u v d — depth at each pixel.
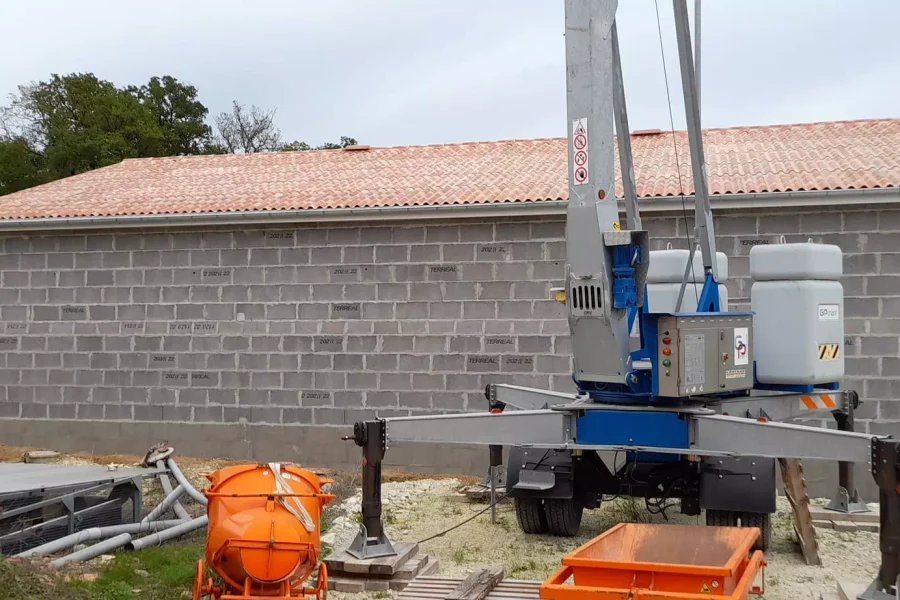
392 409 12.55
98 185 15.39
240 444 13.03
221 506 5.68
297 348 12.92
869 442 6.56
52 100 43.59
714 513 7.92
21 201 14.55
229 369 13.13
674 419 7.39
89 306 13.62
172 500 8.98
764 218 11.38
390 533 9.12
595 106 6.84
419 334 12.51
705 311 7.89
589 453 8.61
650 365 7.33
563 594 4.83
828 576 7.52
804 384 8.49
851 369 11.11
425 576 7.25
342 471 12.63
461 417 7.65
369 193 13.12
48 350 13.73
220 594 5.72
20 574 6.33
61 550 7.78
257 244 13.10
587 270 6.91
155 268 13.43
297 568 5.58
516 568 7.65
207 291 13.25
